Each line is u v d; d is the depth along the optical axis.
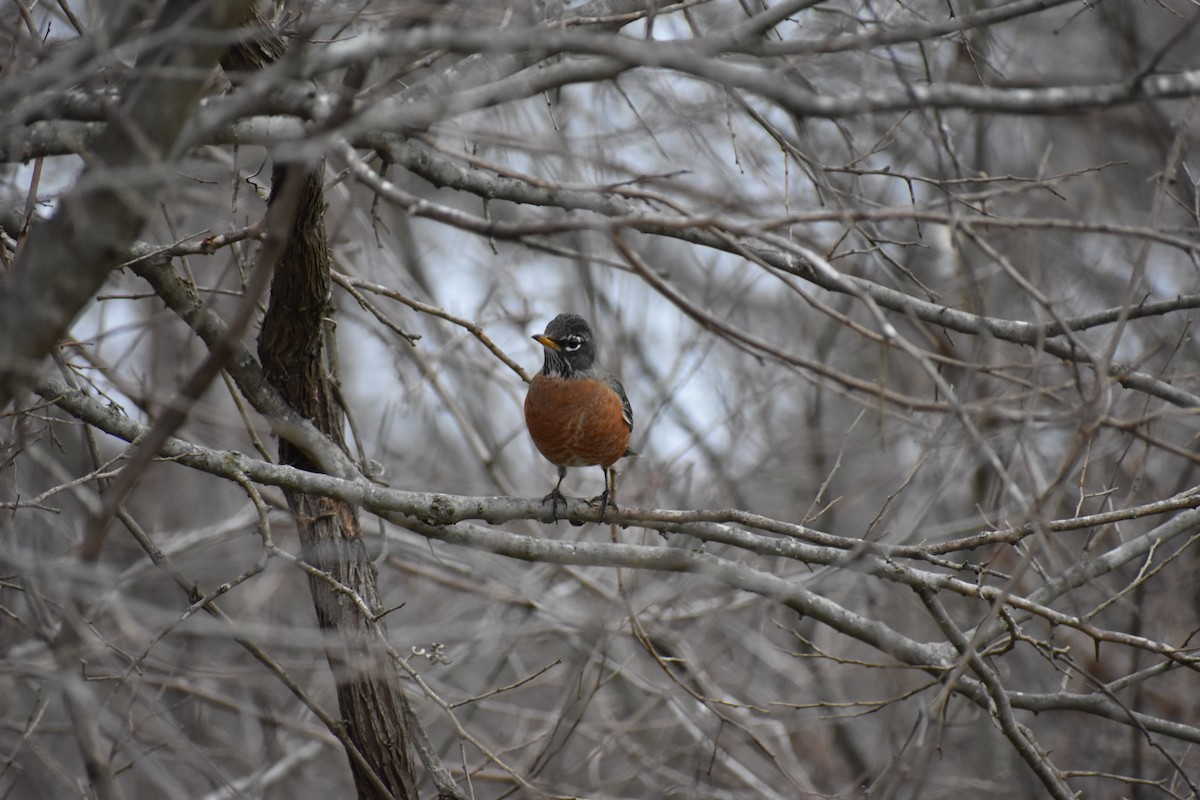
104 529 7.07
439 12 7.81
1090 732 16.48
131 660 9.55
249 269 12.39
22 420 10.55
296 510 11.34
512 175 7.25
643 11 9.62
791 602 11.08
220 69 9.68
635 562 10.93
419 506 10.39
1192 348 16.56
